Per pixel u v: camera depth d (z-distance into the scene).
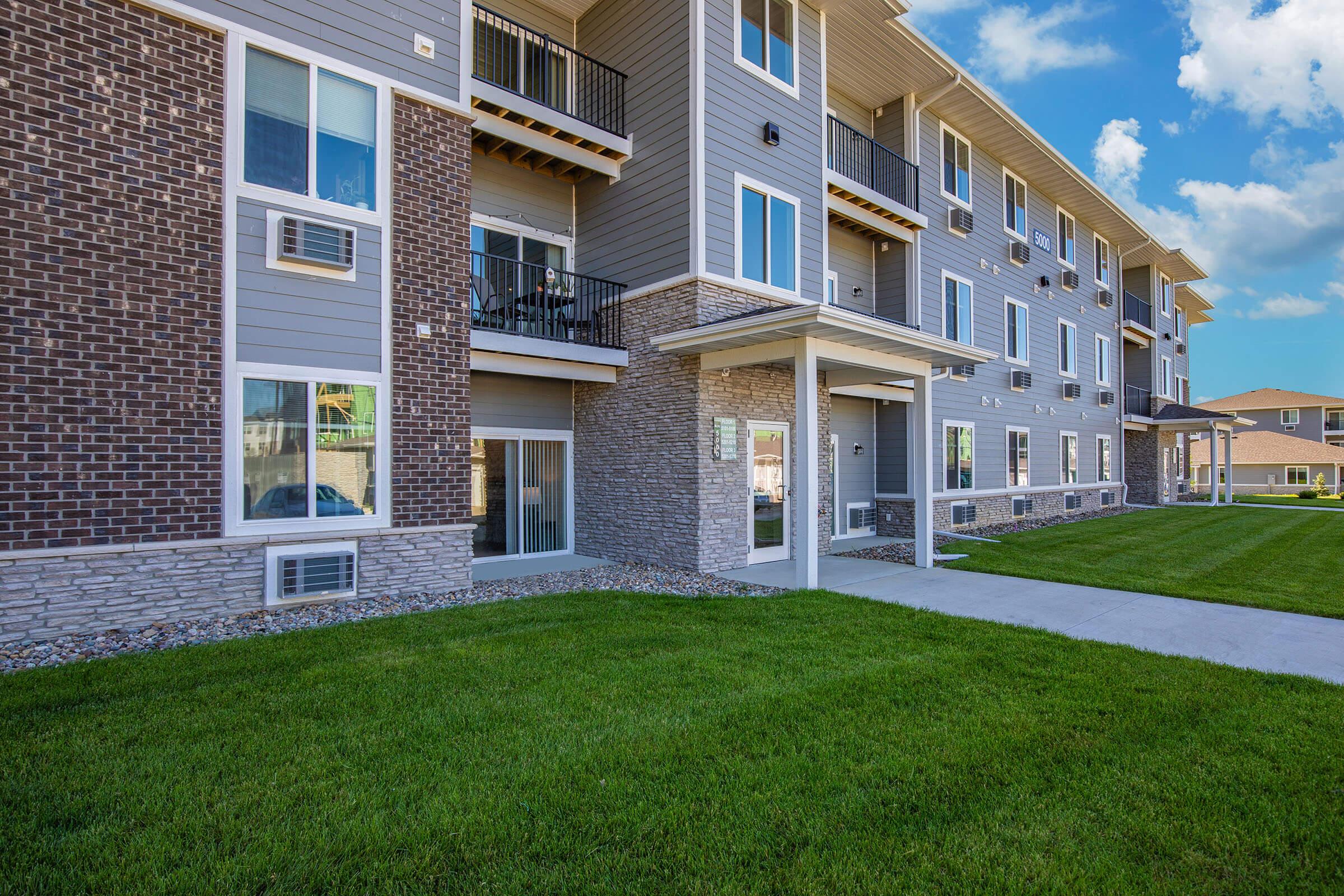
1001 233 16.92
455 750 3.45
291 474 6.61
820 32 11.14
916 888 2.42
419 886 2.38
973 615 6.70
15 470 5.26
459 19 7.87
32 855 2.51
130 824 2.74
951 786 3.15
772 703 4.14
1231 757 3.49
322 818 2.80
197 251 6.10
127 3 5.80
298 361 6.64
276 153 6.57
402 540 7.28
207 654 5.03
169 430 5.93
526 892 2.37
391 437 7.22
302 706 4.00
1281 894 2.43
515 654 5.14
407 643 5.40
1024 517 17.47
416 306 7.43
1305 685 4.61
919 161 14.11
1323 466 40.12
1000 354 16.80
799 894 2.38
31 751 3.35
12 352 5.27
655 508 9.70
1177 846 2.70
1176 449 28.92
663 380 9.61
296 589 6.49
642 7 10.08
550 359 9.53
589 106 10.96
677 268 9.40
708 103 9.31
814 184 10.88
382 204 7.23
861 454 14.54
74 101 5.55
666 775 3.22
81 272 5.55
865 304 14.12
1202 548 11.84
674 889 2.39
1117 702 4.25
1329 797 3.09
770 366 10.15
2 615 5.19
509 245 10.48
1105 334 22.38
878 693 4.36
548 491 10.86
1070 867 2.55
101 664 4.75
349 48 7.03
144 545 5.79
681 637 5.69
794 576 8.87
